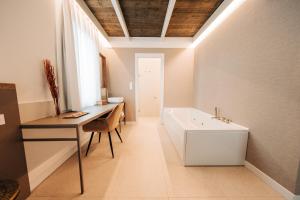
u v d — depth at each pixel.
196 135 1.74
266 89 1.46
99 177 1.55
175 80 3.88
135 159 1.94
